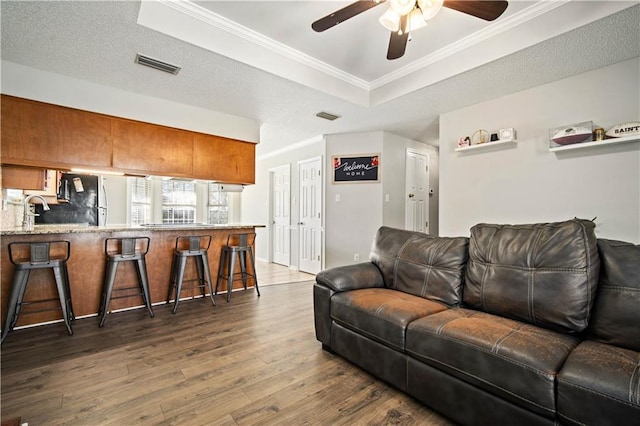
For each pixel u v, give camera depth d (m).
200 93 3.29
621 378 1.02
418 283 2.14
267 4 2.26
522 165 3.13
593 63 2.57
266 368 1.97
